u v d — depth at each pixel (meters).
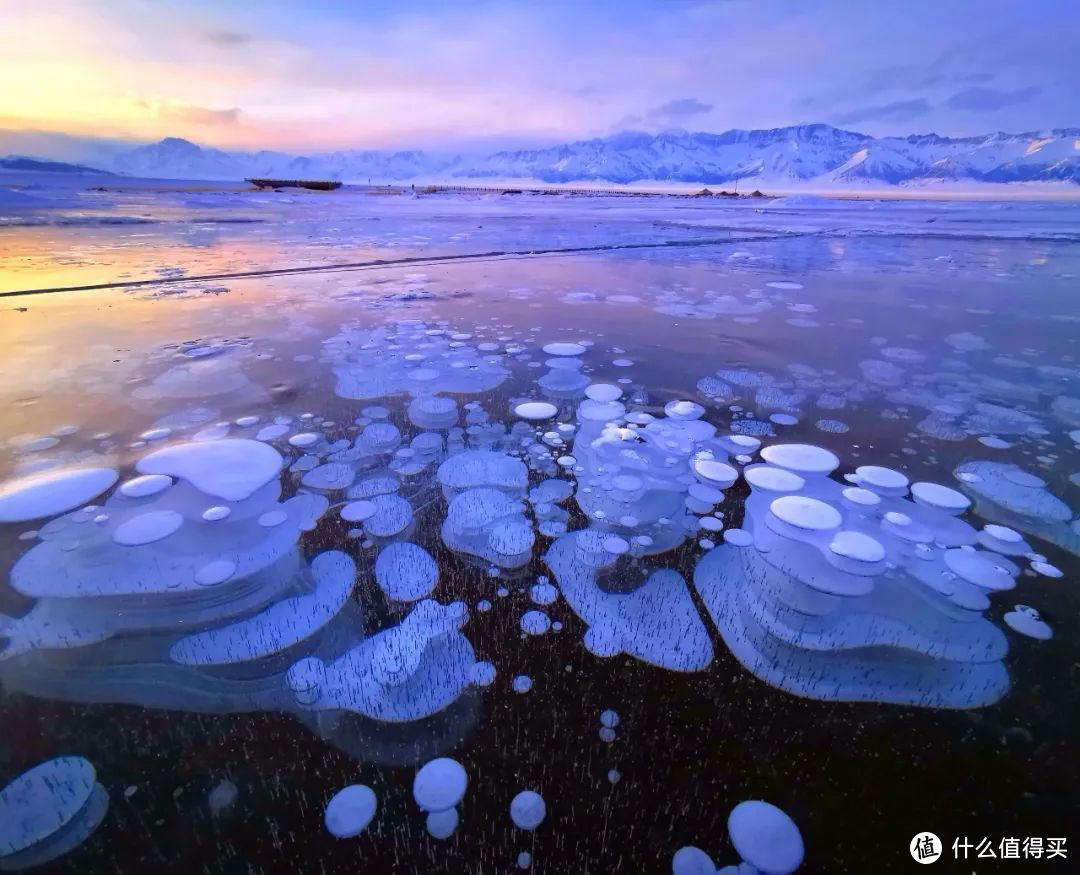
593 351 4.20
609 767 1.26
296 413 3.07
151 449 2.64
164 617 1.68
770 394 3.46
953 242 11.42
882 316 5.32
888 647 1.62
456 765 1.26
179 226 11.66
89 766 1.26
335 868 1.05
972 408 3.27
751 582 1.87
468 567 1.92
